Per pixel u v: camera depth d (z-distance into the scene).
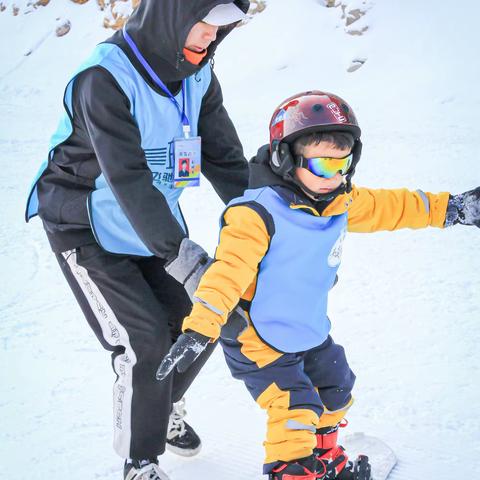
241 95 16.30
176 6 2.08
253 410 3.09
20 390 3.31
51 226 2.40
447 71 15.36
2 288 4.62
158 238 2.11
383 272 4.65
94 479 2.60
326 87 16.20
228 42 18.70
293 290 2.16
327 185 2.08
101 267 2.34
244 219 2.07
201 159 2.66
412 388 3.17
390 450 2.62
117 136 2.11
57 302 4.38
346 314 4.03
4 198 6.77
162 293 2.57
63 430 2.95
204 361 2.57
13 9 23.45
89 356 3.66
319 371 2.34
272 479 2.17
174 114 2.31
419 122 10.71
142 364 2.30
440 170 7.40
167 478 2.37
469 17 17.11
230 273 2.00
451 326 3.80
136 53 2.19
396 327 3.83
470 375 3.26
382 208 2.34
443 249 5.03
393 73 15.99
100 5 22.67
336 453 2.40
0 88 18.80
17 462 2.72
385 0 18.03
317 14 18.55
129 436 2.34
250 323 2.19
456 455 2.64
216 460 2.71
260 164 2.17
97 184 2.35
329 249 2.19
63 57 21.44
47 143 9.52
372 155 8.23
